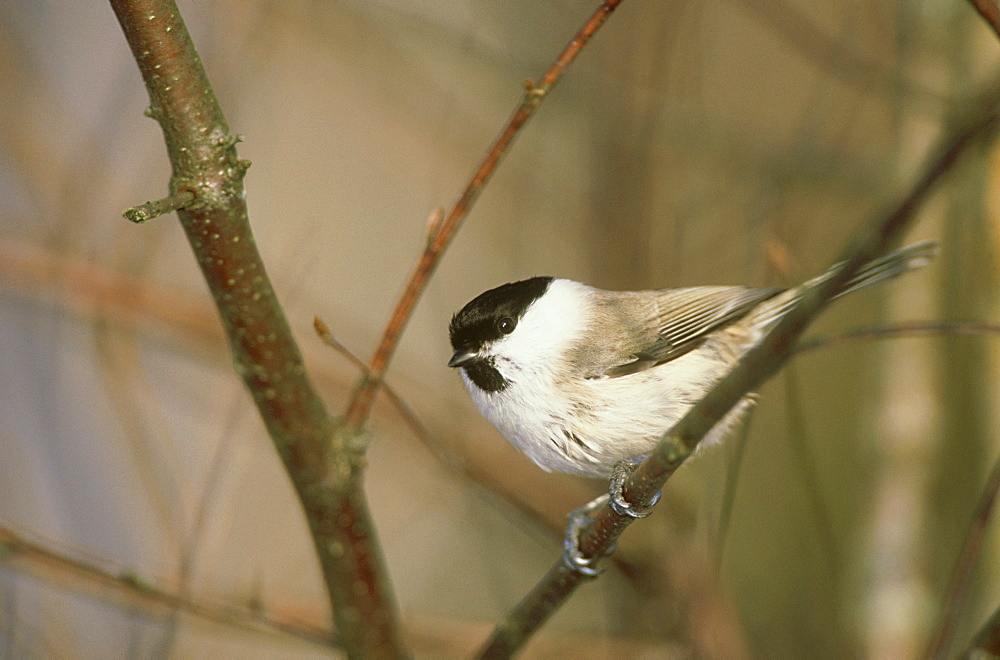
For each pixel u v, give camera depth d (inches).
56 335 373.7
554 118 429.1
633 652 356.5
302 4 406.9
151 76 193.0
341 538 231.8
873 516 366.0
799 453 334.0
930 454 361.4
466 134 438.0
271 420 219.9
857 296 450.0
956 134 153.3
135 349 351.3
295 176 408.8
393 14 413.4
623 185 395.9
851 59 376.5
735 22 432.1
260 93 409.1
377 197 477.4
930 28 358.6
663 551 365.7
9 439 376.2
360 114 424.8
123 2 188.9
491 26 422.6
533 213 433.4
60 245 374.3
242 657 366.9
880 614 351.6
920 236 359.9
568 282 314.2
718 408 189.8
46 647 311.7
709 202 401.4
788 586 395.9
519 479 380.5
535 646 357.4
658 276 395.2
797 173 388.8
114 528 358.0
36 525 358.6
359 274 471.5
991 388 355.3
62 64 438.9
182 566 280.1
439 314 440.8
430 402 398.9
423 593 435.5
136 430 324.5
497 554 422.9
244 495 365.7
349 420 228.4
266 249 380.8
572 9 412.2
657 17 396.2
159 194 390.9
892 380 373.7
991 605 341.1
